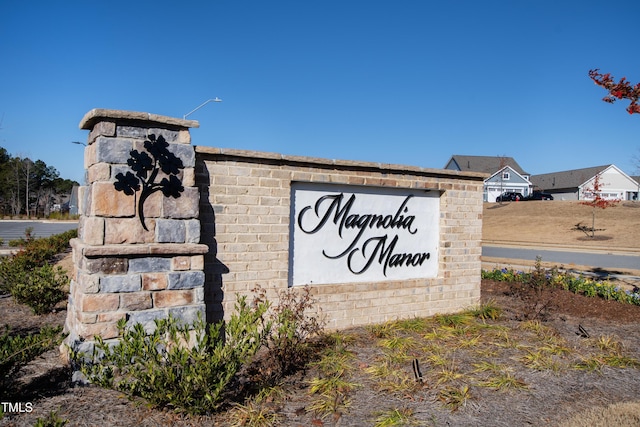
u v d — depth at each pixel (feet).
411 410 14.16
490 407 14.67
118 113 16.30
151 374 12.53
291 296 21.15
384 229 24.94
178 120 17.46
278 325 18.34
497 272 40.45
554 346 20.53
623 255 73.36
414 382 16.19
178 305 17.37
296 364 17.46
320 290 22.49
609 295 32.14
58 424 10.66
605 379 17.42
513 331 23.20
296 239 22.22
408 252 25.85
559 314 28.12
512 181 218.38
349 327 23.35
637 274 51.62
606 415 14.14
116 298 16.29
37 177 229.04
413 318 25.26
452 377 16.69
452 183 26.86
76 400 13.93
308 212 22.52
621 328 25.41
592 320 27.09
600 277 47.83
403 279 25.49
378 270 24.77
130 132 16.79
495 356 19.27
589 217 122.42
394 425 13.23
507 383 16.34
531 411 14.51
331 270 23.22
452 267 26.94
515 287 35.12
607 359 19.31
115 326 16.19
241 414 13.34
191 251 17.56
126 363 12.82
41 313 25.93
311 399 14.89
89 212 16.78
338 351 19.11
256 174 20.53
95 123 17.02
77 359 14.34
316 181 22.20
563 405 15.05
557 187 216.33
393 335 21.85
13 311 26.76
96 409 13.38
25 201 220.23
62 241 67.62
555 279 35.99
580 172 215.31
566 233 106.83
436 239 26.86
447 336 21.77
